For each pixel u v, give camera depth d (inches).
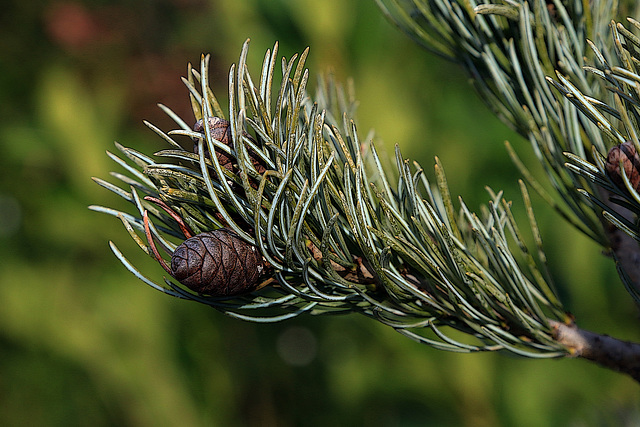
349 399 62.2
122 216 23.6
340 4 47.3
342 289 24.3
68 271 68.0
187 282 23.1
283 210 23.3
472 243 25.6
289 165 23.1
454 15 26.1
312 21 47.2
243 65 23.4
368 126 48.8
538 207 50.4
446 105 55.1
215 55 64.9
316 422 66.9
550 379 51.2
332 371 65.7
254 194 23.4
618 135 22.9
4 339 74.0
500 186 51.6
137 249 64.6
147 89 74.8
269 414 68.4
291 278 24.1
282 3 47.5
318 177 23.2
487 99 27.0
